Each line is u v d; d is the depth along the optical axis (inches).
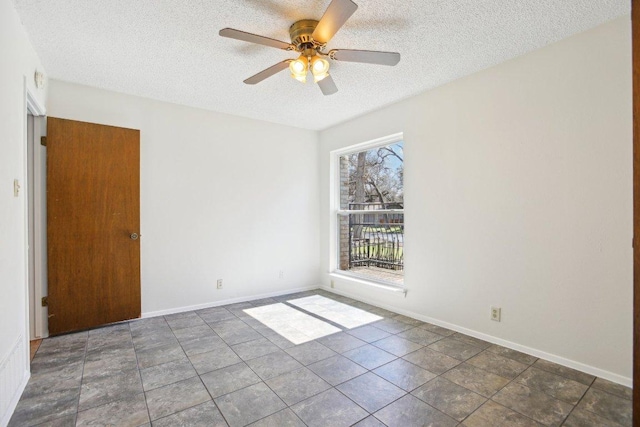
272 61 103.3
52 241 112.3
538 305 96.5
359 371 88.5
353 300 160.2
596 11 78.1
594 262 85.8
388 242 151.7
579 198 88.2
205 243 148.3
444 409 71.4
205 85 121.8
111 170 123.5
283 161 173.8
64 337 112.2
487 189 108.7
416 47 94.8
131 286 127.4
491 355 98.0
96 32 86.8
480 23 82.8
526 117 98.6
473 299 113.0
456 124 117.5
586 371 87.0
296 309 145.3
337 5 64.0
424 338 111.5
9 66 73.1
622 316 81.4
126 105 129.9
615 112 82.0
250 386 81.0
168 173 139.1
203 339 111.0
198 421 67.4
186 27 84.7
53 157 112.8
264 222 166.7
